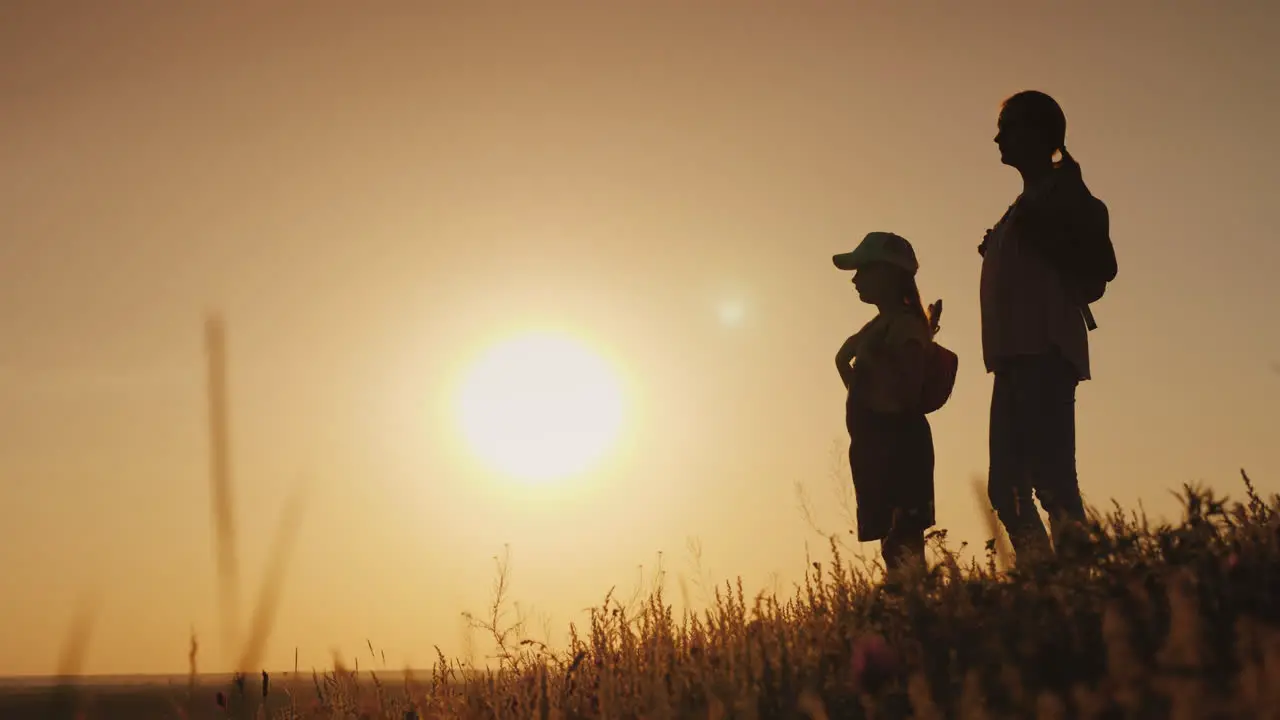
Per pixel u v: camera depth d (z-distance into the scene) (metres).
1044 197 6.05
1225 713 2.53
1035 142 6.28
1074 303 6.08
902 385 6.14
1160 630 3.44
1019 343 6.06
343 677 3.99
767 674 3.90
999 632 3.66
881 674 3.44
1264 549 3.91
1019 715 2.93
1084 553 3.88
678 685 4.06
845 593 4.67
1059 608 3.70
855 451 6.32
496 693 4.76
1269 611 3.43
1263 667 2.77
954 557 4.40
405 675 4.58
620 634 5.11
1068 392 6.07
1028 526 5.73
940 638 3.79
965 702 2.95
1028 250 6.12
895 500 6.12
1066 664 3.32
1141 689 2.81
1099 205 6.00
